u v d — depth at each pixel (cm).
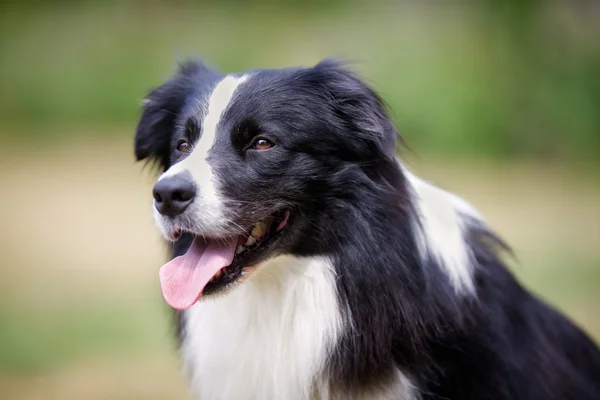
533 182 1639
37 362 743
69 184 1612
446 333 381
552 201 1452
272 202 384
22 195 1511
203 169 374
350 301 381
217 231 371
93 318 855
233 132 389
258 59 2255
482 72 2055
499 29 2134
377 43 2198
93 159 1859
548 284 934
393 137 372
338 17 2367
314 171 385
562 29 2103
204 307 411
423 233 388
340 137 389
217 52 2281
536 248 1109
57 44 2381
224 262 375
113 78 2281
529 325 417
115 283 986
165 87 448
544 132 1958
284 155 384
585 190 1564
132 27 2428
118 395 673
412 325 377
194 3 2466
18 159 1852
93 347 780
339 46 2231
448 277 388
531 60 2064
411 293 378
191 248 383
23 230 1259
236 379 402
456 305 384
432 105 1981
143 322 848
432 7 2300
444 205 413
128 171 1744
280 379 394
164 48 2348
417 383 381
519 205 1413
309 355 389
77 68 2302
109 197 1504
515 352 401
